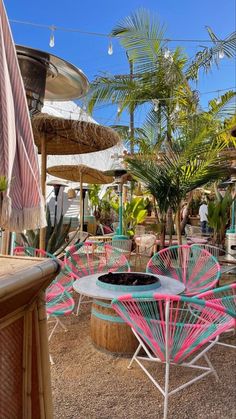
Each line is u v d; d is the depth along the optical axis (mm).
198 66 6535
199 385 2029
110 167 6270
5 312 979
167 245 4582
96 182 7941
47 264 1148
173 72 5902
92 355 2434
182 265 3336
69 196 9250
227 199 5574
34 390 1169
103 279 2494
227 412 1769
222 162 3941
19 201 1394
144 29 6062
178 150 3812
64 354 2447
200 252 3256
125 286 2252
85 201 10305
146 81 6098
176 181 3877
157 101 5547
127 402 1857
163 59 6035
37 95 2688
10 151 1311
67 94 3492
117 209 8555
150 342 1718
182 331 1665
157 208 4402
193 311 1964
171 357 1696
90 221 8961
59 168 6738
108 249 3654
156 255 3406
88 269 3475
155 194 3980
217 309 1456
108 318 2438
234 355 2453
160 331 1704
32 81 2627
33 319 1167
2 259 1261
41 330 1181
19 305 1074
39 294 1174
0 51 1332
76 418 1710
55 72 2902
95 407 1809
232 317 1528
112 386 2025
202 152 3811
